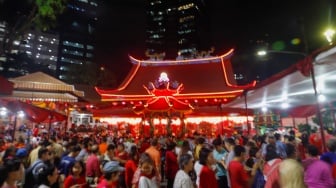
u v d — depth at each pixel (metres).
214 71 28.66
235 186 5.38
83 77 47.97
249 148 7.20
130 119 22.16
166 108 18.50
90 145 8.94
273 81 10.41
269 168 5.09
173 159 9.17
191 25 138.38
